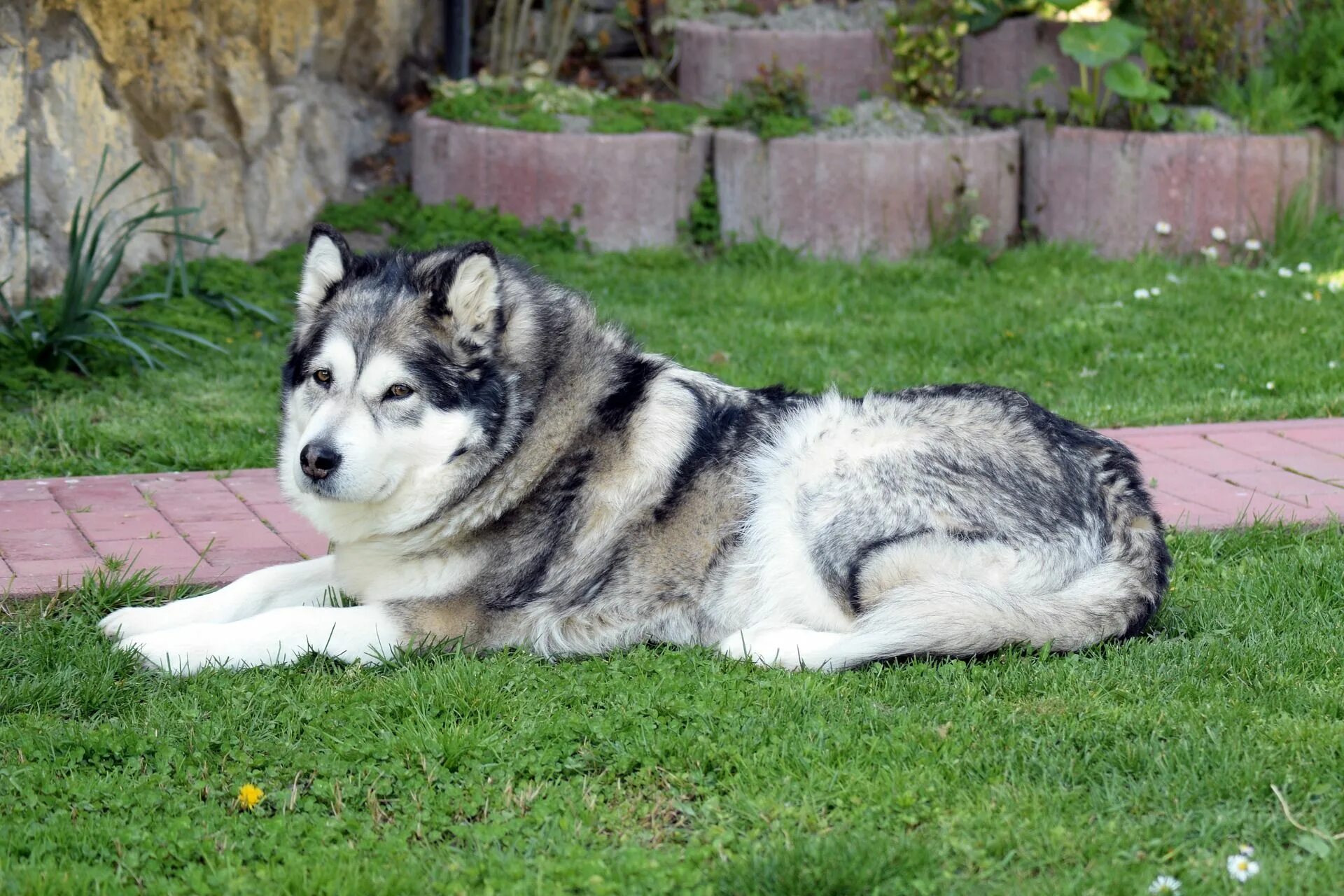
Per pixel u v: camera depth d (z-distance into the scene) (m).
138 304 11.20
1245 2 15.63
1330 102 15.02
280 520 7.55
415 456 5.80
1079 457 6.09
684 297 12.89
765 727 5.07
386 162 14.98
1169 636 6.07
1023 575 5.82
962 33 15.01
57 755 4.86
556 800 4.59
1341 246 14.20
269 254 13.02
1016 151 14.73
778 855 4.16
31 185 10.73
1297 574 6.63
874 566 5.83
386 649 5.84
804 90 14.91
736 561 6.04
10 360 9.82
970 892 4.01
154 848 4.31
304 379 5.92
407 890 4.06
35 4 10.55
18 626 6.04
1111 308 12.41
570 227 14.01
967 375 10.70
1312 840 4.24
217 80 12.27
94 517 7.47
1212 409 9.67
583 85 16.58
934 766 4.76
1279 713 5.09
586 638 6.00
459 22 15.66
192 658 5.63
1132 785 4.58
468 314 5.79
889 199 14.17
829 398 6.27
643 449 6.08
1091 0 15.95
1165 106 14.88
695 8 16.25
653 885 4.07
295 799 4.61
